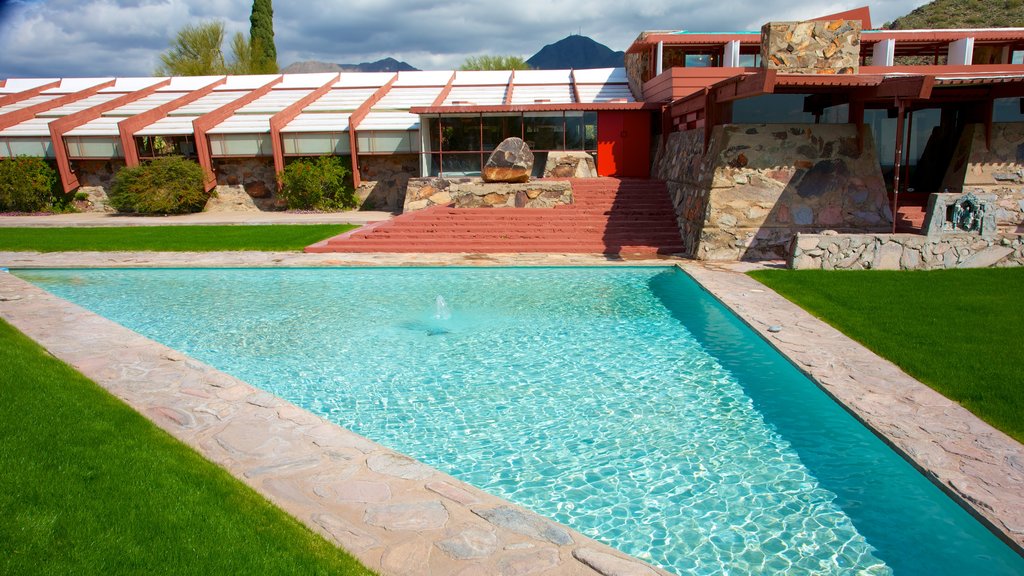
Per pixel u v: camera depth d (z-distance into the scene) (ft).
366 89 114.52
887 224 53.78
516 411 25.11
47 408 20.56
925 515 17.69
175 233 70.08
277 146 90.84
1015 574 15.01
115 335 32.24
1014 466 18.35
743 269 49.47
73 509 14.52
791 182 54.34
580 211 67.00
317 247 59.47
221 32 148.66
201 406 23.21
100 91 115.65
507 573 13.73
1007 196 55.31
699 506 18.35
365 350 32.50
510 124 82.69
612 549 14.98
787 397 25.98
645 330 35.60
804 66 53.47
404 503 16.70
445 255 57.62
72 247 61.82
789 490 19.15
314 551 14.01
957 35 77.61
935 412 22.18
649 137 81.82
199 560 13.16
